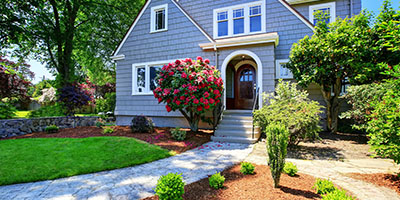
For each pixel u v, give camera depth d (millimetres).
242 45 8680
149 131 8227
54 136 7824
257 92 8281
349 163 4699
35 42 12930
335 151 5734
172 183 2688
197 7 11188
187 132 8281
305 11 10555
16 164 4602
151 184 3613
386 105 3662
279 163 3158
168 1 10266
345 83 8531
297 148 6105
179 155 5531
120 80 11227
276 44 8992
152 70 10594
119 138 6914
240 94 11242
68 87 10406
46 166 4504
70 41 14078
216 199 2871
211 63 9227
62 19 14305
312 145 6441
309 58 7547
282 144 3152
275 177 3193
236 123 8055
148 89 10508
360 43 6641
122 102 11102
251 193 3037
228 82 11227
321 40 7301
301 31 9055
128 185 3580
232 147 6449
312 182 3490
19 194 3299
